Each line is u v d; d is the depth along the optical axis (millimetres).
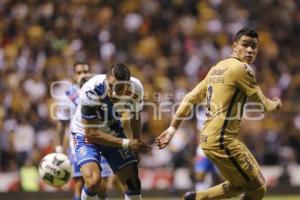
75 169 24078
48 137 42094
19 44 50094
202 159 32188
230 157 18969
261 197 19484
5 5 53156
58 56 49188
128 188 20141
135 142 19500
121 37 52375
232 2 57719
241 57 19297
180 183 40625
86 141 20422
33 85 45750
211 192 19719
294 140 46344
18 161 41500
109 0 55438
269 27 56594
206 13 55656
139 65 49531
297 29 57406
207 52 51750
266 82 50469
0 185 39500
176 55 51281
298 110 48250
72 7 53562
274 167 43375
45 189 39312
